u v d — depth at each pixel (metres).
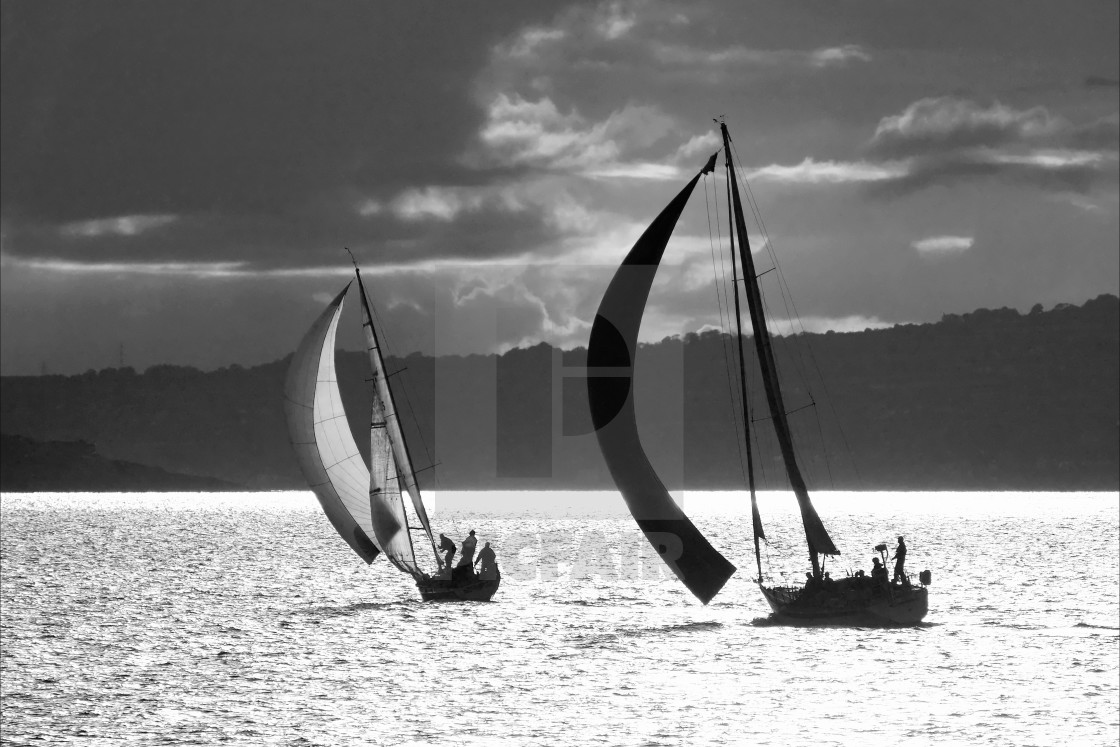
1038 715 106.25
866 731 101.62
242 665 130.50
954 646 138.12
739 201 135.25
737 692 115.44
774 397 138.62
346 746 97.19
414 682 121.31
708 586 132.38
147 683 121.00
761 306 136.62
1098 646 138.62
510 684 119.81
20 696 114.44
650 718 105.94
